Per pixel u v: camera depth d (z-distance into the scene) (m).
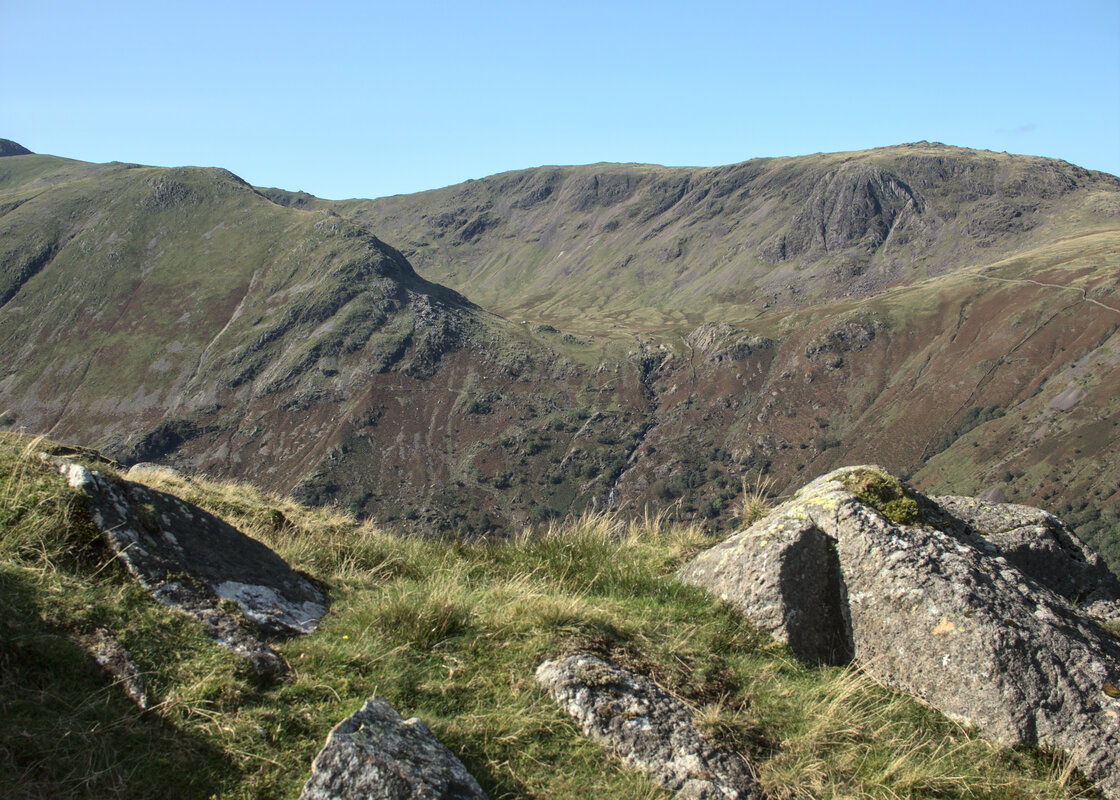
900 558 6.24
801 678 5.85
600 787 4.38
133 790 3.62
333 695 4.56
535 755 4.52
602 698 4.93
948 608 5.90
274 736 4.14
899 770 5.00
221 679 4.32
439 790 3.70
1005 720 5.43
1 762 3.48
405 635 5.41
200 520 5.80
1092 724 5.34
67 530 4.85
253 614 5.09
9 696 3.76
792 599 6.26
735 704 5.29
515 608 5.91
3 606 4.12
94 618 4.36
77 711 3.85
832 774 4.84
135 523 5.15
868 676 6.05
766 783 4.64
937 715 5.71
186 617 4.71
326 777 3.64
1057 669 5.57
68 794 3.49
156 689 4.15
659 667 5.44
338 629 5.43
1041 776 5.19
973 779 5.06
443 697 4.85
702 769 4.59
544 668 5.18
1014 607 5.93
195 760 3.88
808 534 6.51
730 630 6.22
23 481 5.04
